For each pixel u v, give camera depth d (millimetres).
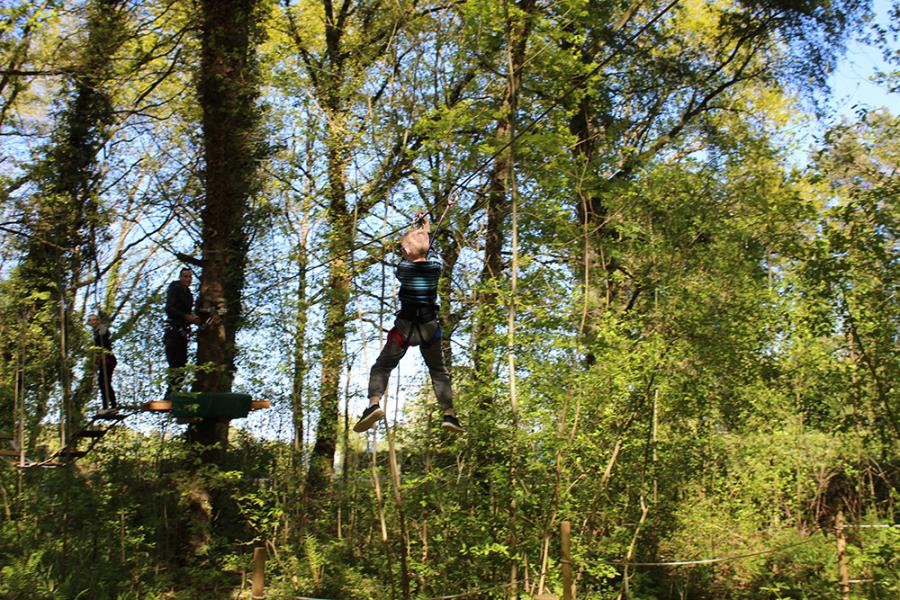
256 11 16109
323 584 12453
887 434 10094
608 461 10992
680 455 12070
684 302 11094
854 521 11469
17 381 12258
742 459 13891
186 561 13398
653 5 18797
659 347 10570
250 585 12828
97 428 13039
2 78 17734
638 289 12320
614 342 10703
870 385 10086
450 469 11492
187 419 12945
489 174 11148
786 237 10695
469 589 10344
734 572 13070
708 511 13219
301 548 13945
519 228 11156
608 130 13125
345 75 13367
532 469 10062
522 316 10188
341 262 12336
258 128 15602
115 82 17406
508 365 10031
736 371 11984
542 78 10820
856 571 11844
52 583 10680
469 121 10461
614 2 16016
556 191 10852
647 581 11438
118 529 12789
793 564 12969
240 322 15352
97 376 13281
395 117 11703
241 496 13781
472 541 10219
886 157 10352
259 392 15391
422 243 7012
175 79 21000
